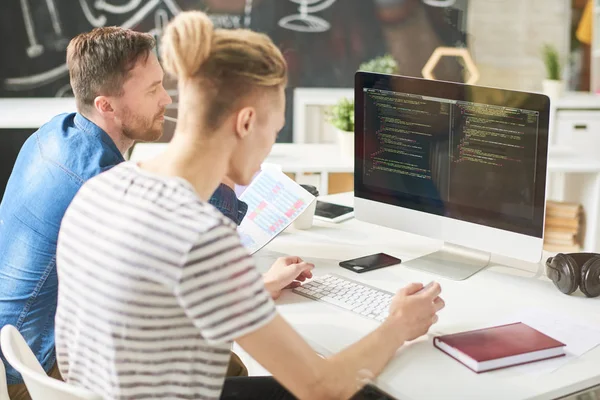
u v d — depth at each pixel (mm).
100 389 1190
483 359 1307
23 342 1348
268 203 1914
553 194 3812
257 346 1108
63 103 3893
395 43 4188
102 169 1648
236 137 1191
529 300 1624
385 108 1848
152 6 3957
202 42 1135
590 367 1335
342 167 2967
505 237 1731
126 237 1097
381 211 1930
